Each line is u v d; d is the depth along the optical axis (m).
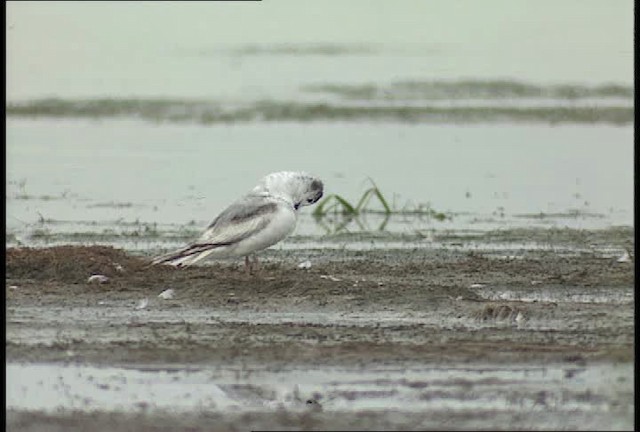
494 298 15.27
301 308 14.85
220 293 15.38
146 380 12.68
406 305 14.95
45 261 16.25
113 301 15.13
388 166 22.88
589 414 11.77
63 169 22.28
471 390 12.30
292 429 11.58
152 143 24.61
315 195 16.05
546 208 20.16
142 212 19.73
